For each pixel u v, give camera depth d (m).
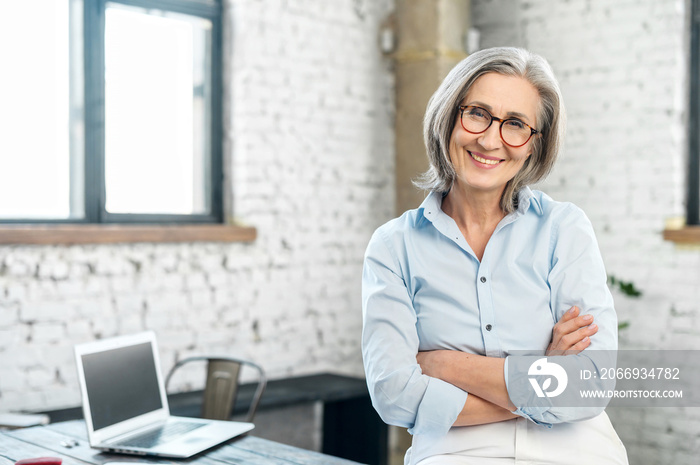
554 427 1.42
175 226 3.81
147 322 3.70
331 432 4.24
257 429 4.08
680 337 3.98
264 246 4.13
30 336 3.35
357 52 4.55
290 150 4.24
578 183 4.32
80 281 3.49
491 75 1.43
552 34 4.42
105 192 3.72
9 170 3.46
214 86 4.13
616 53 4.19
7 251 3.29
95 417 2.10
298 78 4.27
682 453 3.96
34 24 3.53
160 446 2.07
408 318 1.48
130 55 3.83
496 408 1.40
